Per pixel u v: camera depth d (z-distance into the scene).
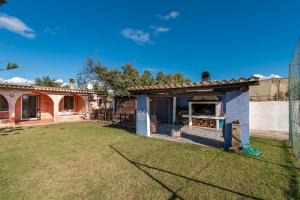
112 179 5.09
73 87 22.56
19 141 9.68
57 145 8.84
